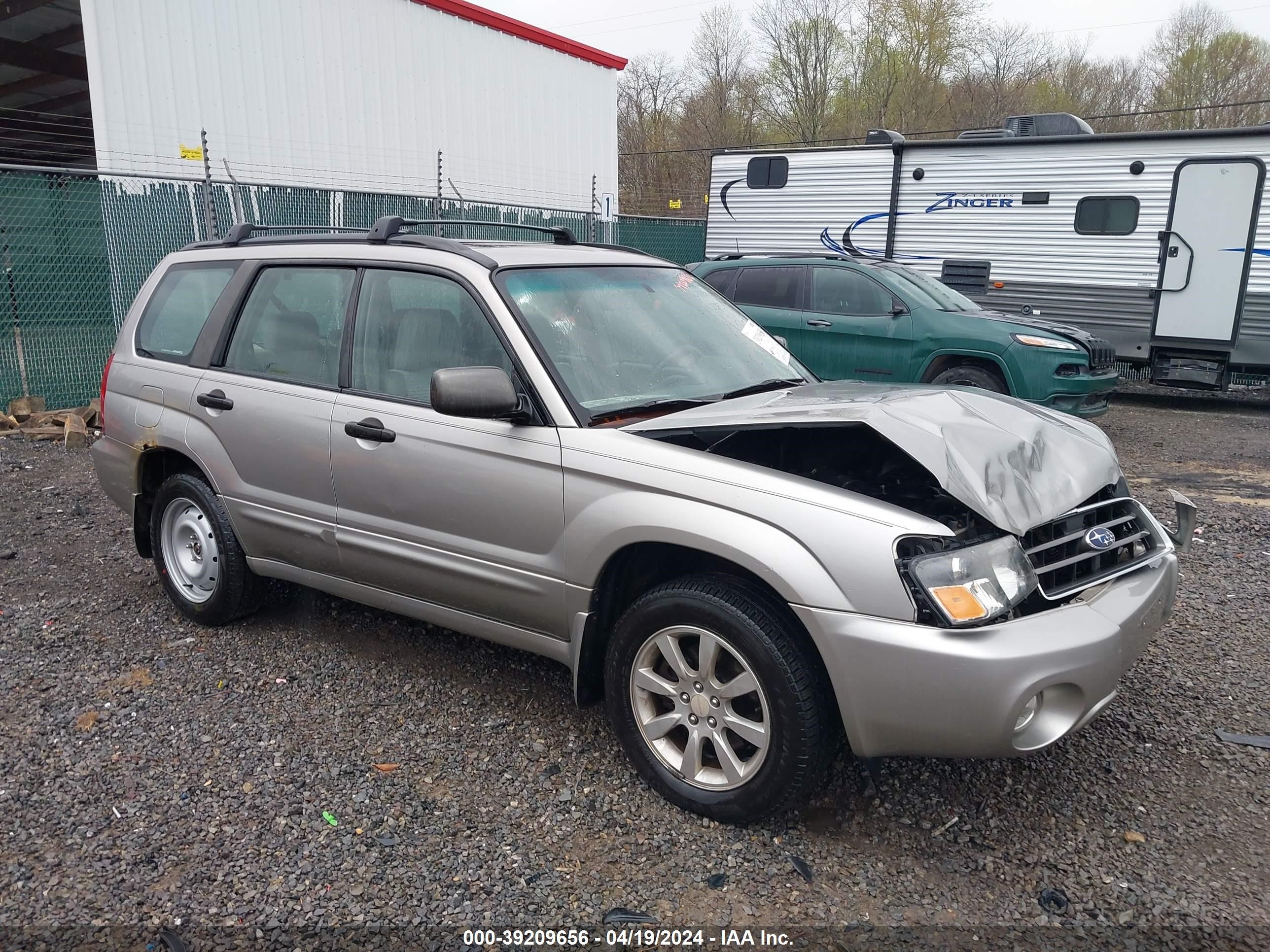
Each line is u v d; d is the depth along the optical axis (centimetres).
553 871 284
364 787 326
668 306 413
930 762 347
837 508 281
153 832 299
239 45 1216
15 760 339
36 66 1567
